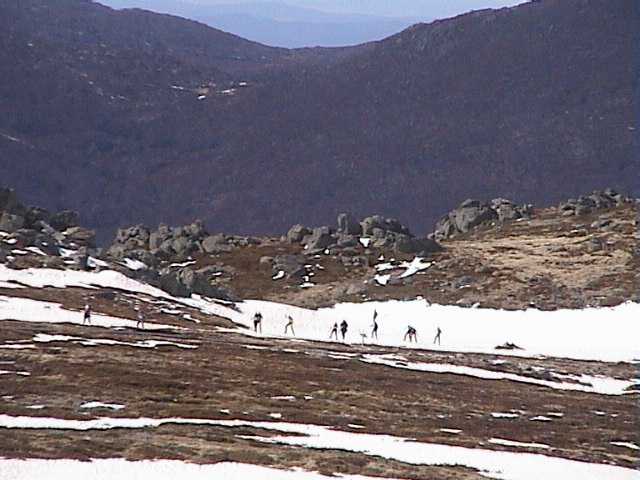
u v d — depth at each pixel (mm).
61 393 99000
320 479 69000
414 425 97625
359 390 117562
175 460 71125
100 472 66750
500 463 80938
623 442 100250
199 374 116375
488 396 124875
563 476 78062
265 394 108750
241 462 71875
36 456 69750
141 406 95188
